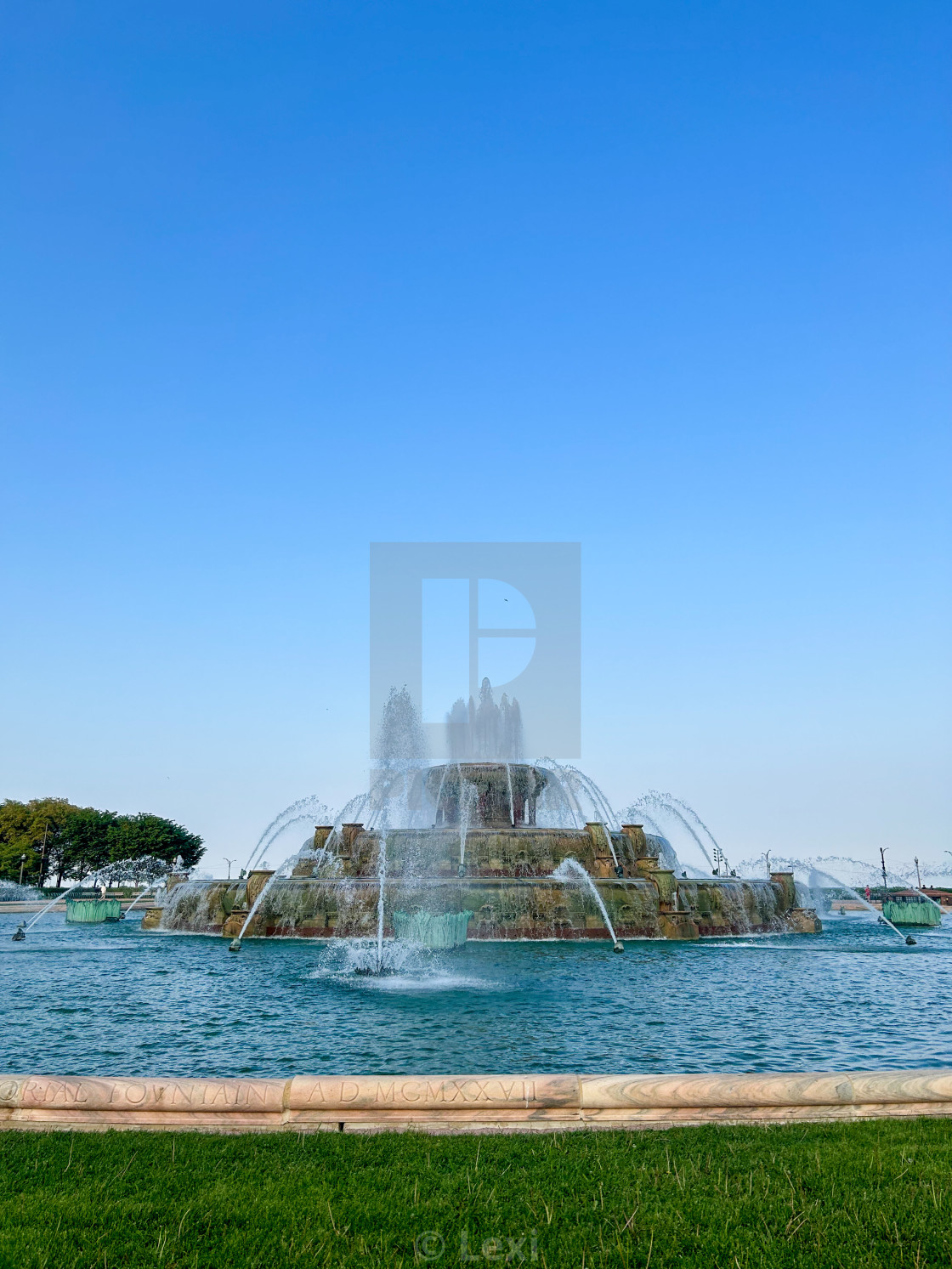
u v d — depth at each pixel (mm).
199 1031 15977
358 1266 6191
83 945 31203
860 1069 13078
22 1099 9227
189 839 108812
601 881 33094
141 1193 7312
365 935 32250
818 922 37625
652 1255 6371
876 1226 6746
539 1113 9289
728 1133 8867
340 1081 9336
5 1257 6184
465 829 37812
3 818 100500
